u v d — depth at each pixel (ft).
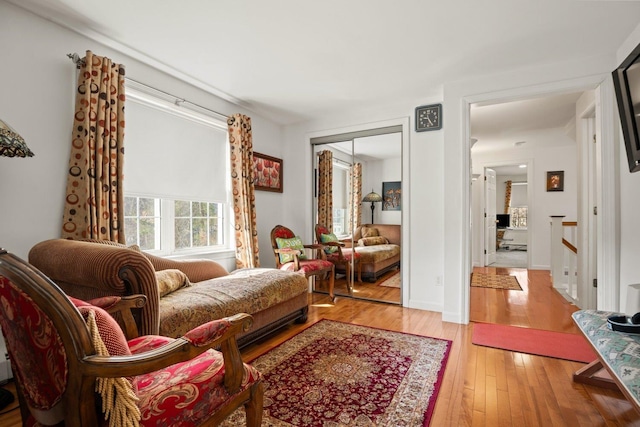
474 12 6.55
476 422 5.02
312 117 13.66
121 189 7.66
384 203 12.71
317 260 12.24
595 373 6.24
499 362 7.14
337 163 13.76
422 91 10.84
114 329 3.14
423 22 6.90
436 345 8.04
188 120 10.18
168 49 8.04
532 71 9.05
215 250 11.21
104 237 7.25
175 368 3.80
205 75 9.53
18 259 2.61
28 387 2.91
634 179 7.38
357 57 8.48
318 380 6.29
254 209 11.91
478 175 21.25
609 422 5.00
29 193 6.50
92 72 7.14
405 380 6.29
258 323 7.93
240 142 11.27
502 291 14.14
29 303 2.62
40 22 6.67
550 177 19.45
